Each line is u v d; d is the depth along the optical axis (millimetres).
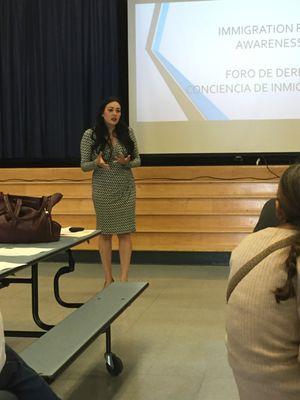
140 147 5902
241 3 5613
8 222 2723
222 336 3367
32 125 6117
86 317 2545
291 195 1296
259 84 5648
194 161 5883
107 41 5910
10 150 6160
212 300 4219
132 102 5867
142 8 5773
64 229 3314
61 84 6000
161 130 5848
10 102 6102
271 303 1247
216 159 5848
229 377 2742
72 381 2734
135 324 3633
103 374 2816
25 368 1603
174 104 5805
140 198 5617
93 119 5996
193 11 5695
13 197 2846
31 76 6055
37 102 6059
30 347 2141
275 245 1285
